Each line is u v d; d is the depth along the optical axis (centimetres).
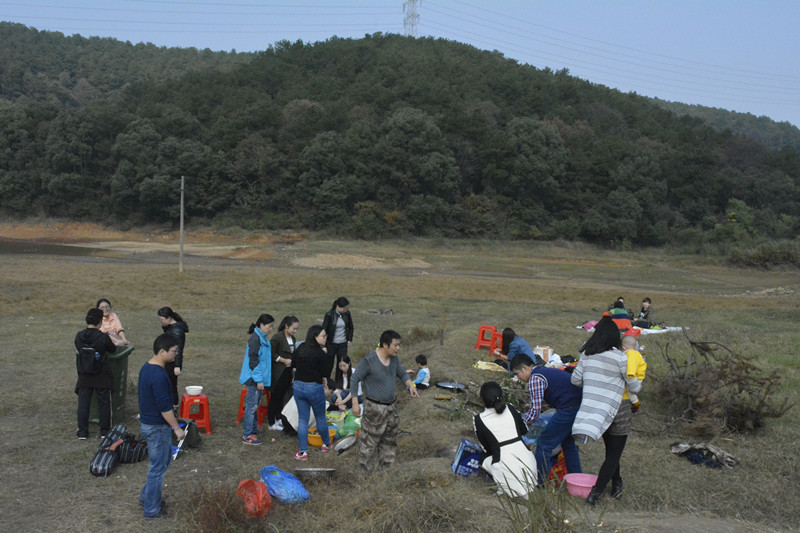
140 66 16138
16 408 905
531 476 538
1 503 591
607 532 462
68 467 689
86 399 780
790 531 520
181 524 548
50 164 7581
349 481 656
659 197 7831
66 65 15250
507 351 1092
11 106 8081
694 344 888
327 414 876
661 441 758
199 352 1359
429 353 1302
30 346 1349
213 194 7250
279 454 764
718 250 6662
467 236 6981
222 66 16475
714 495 588
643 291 3553
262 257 4491
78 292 2269
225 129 7675
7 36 16088
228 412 938
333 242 5953
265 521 548
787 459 681
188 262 4038
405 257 5028
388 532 480
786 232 7662
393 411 674
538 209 7444
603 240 7319
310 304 2256
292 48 11781
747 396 885
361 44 11825
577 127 9238
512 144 7456
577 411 571
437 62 11112
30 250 4784
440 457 700
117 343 983
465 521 485
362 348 1414
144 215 7262
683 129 10244
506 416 570
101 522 556
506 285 3350
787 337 1568
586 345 569
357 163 7019
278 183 7238
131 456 708
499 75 10669
